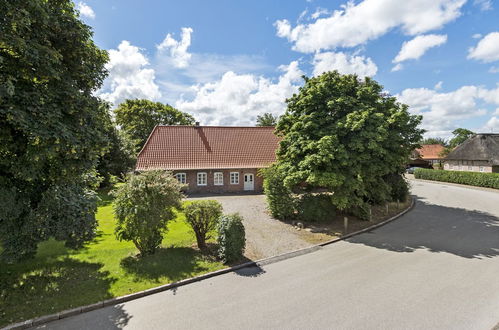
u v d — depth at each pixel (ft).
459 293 22.20
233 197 71.82
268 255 31.53
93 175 33.73
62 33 22.88
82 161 25.12
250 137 91.45
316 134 42.42
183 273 25.94
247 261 29.58
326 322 18.48
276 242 36.04
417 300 21.16
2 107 18.69
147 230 28.37
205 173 80.59
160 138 84.23
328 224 44.91
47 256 29.63
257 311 19.93
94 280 24.22
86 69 26.02
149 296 22.39
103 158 82.33
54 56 20.40
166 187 29.55
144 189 28.89
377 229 43.37
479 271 26.66
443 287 23.29
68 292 22.17
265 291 23.00
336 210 51.42
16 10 17.98
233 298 21.88
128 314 19.79
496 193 82.58
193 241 35.04
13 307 20.01
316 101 44.52
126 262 28.04
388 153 43.91
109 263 27.81
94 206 28.50
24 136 21.86
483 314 19.12
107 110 30.71
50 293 21.98
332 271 27.07
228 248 28.48
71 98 23.02
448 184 107.55
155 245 29.94
